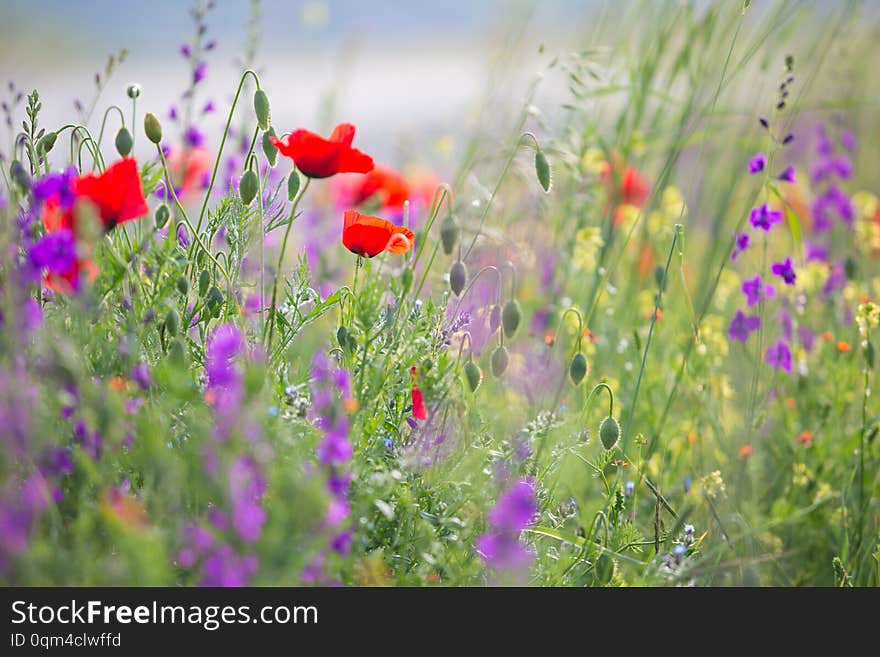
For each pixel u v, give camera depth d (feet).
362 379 12.55
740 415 18.83
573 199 20.10
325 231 22.38
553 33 25.49
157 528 10.23
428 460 12.72
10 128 13.46
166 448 11.06
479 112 23.09
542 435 13.75
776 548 16.15
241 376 10.91
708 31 20.42
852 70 22.86
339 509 10.32
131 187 11.85
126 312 12.79
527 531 12.48
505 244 18.81
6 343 10.79
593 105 20.99
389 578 11.76
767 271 20.24
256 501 10.88
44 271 12.00
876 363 18.61
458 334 13.83
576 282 20.26
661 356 18.75
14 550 9.64
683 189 25.55
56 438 11.06
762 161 17.44
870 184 26.55
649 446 16.24
